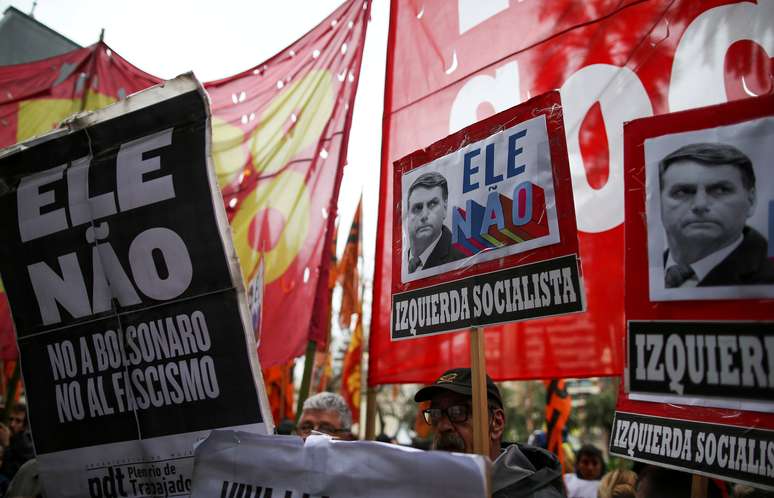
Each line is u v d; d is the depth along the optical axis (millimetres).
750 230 2094
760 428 2225
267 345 5066
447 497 1812
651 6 3717
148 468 2490
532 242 2480
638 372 2252
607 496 3561
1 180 2943
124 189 2650
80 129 2773
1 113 7070
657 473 2938
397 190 3096
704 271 2160
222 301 2430
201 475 2258
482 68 4363
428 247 2875
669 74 3578
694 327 2158
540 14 4164
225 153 5766
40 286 2822
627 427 2600
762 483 2180
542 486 2438
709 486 3131
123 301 2631
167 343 2508
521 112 2609
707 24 3480
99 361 2662
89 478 2607
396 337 2934
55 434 2727
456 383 2615
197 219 2496
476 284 2639
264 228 5363
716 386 2090
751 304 2066
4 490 4883
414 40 4820
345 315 8648
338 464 2023
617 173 3734
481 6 4469
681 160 2248
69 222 2771
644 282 2277
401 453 1926
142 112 2627
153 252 2570
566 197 2412
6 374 9062
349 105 5188
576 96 3906
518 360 4047
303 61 5652
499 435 2672
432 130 4547
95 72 7031
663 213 2262
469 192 2750
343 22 5465
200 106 2525
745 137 2139
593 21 3934
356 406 8438
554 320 3951
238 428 2342
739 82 3332
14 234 2896
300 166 5348
